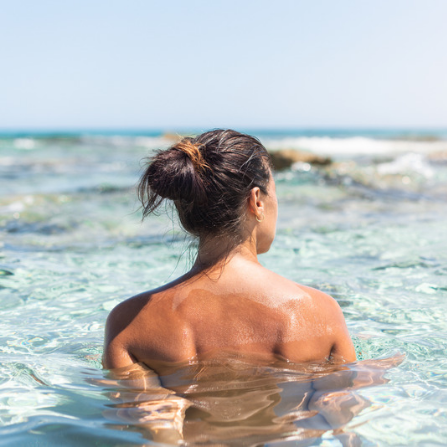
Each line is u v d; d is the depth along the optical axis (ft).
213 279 4.88
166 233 16.17
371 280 10.22
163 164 4.83
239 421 4.04
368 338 6.81
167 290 5.00
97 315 8.18
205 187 4.79
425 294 9.14
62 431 4.06
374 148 92.12
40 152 81.41
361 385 4.72
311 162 38.86
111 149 93.40
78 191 27.84
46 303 8.91
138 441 3.85
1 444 3.90
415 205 23.08
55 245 14.71
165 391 4.61
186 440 3.80
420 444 3.79
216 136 5.05
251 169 4.91
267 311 4.72
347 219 19.13
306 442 3.76
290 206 22.85
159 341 4.75
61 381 5.26
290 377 4.64
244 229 4.96
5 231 16.80
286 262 12.01
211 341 4.70
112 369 4.84
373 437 3.86
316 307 4.82
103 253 13.53
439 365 5.63
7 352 6.42
